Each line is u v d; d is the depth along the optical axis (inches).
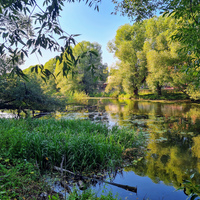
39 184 111.3
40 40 71.2
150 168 147.4
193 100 657.6
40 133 177.5
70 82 1041.5
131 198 105.0
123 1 186.4
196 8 101.6
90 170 143.8
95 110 533.0
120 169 146.9
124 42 901.2
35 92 341.4
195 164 152.6
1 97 326.0
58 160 146.8
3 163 130.6
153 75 695.7
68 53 71.9
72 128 242.1
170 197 106.2
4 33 73.7
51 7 68.1
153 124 314.7
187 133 251.6
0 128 195.2
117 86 1115.9
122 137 211.5
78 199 97.0
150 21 741.3
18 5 72.6
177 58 509.4
